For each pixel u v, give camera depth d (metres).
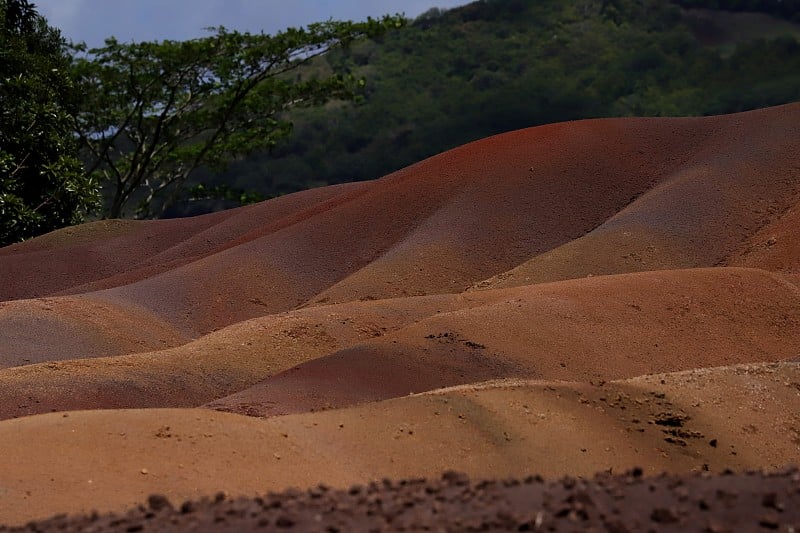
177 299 65.00
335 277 69.69
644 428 26.61
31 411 36.59
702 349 43.22
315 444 23.02
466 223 69.94
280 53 106.25
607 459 24.62
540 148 76.62
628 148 75.88
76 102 99.94
